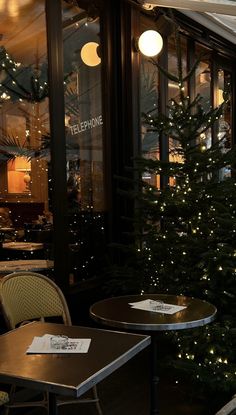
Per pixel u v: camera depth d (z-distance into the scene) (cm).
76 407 323
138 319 246
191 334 317
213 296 321
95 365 180
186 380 358
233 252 317
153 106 531
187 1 408
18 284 277
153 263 375
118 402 330
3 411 296
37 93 459
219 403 321
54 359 186
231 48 693
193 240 341
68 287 404
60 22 403
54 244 395
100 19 467
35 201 547
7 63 495
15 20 457
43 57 431
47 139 432
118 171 479
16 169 569
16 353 194
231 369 302
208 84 673
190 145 371
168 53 559
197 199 349
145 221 388
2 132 539
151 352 269
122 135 480
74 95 431
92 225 451
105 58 469
